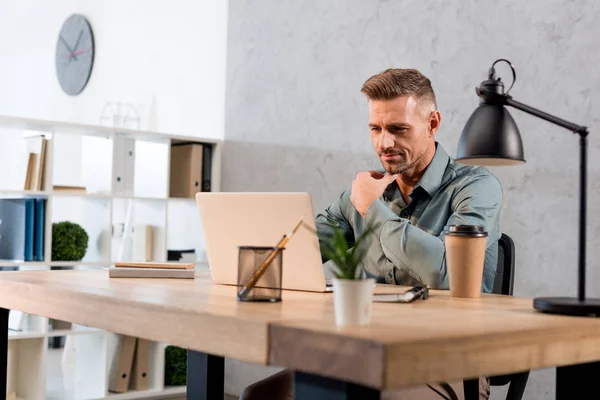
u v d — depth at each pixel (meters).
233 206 1.77
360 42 3.82
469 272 1.67
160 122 5.06
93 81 5.66
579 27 3.01
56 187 4.03
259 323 1.14
